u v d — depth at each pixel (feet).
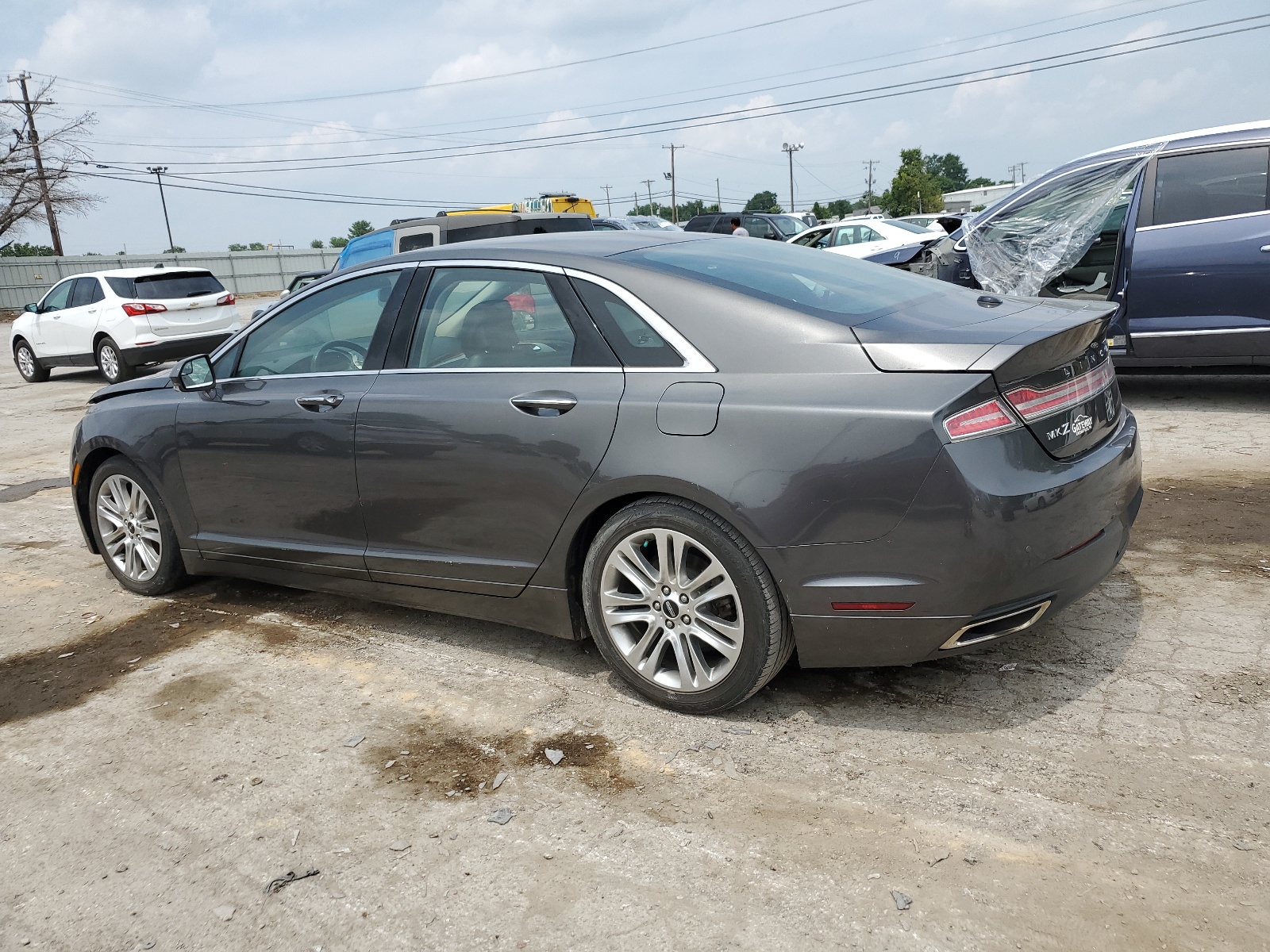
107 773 9.98
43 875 8.38
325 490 12.41
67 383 49.39
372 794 9.21
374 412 11.74
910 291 11.15
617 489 9.91
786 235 73.31
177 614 14.48
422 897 7.70
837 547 8.92
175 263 161.68
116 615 14.65
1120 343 22.24
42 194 137.59
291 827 8.78
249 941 7.38
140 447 14.40
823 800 8.54
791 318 9.61
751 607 9.40
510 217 33.40
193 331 47.55
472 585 11.49
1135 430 10.78
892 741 9.42
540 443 10.40
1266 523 14.58
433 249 12.21
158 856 8.50
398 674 11.80
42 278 140.77
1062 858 7.54
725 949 6.88
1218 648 10.77
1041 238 23.94
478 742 10.03
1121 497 9.87
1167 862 7.39
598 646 10.73
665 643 10.19
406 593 12.32
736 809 8.52
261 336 13.47
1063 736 9.26
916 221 58.34
